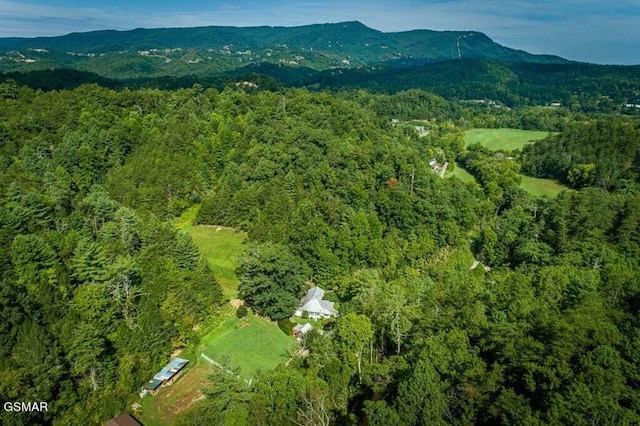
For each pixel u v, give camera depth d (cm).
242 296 7419
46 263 5819
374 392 4534
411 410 3503
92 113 11956
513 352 3778
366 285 7044
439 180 11881
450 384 3800
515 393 3491
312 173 10375
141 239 7438
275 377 4822
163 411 5169
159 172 10112
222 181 10525
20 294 5138
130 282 6103
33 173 9425
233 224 9650
